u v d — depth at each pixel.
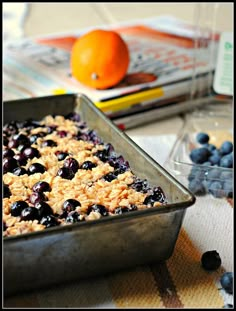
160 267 0.91
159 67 1.46
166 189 0.92
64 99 1.21
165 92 1.36
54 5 1.99
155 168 0.95
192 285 0.88
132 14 1.92
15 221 0.88
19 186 0.98
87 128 1.18
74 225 0.79
